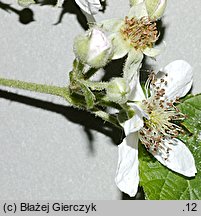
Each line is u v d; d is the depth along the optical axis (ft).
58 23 0.42
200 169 0.38
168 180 0.38
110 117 0.35
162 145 0.37
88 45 0.32
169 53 0.41
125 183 0.34
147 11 0.36
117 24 0.36
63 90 0.36
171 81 0.37
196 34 0.41
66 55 0.42
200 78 0.41
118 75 0.41
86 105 0.35
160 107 0.37
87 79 0.34
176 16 0.41
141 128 0.36
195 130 0.38
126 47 0.35
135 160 0.35
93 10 0.36
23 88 0.37
